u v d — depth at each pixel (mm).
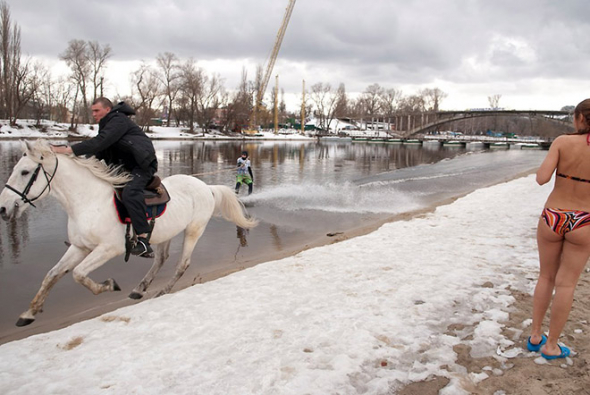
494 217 10797
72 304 5797
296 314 4738
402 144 95812
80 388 3318
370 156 46875
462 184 21422
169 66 88562
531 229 9125
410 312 4719
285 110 158750
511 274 5992
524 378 3359
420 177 24656
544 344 3779
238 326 4453
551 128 116438
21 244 8406
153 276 6043
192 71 88125
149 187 5305
